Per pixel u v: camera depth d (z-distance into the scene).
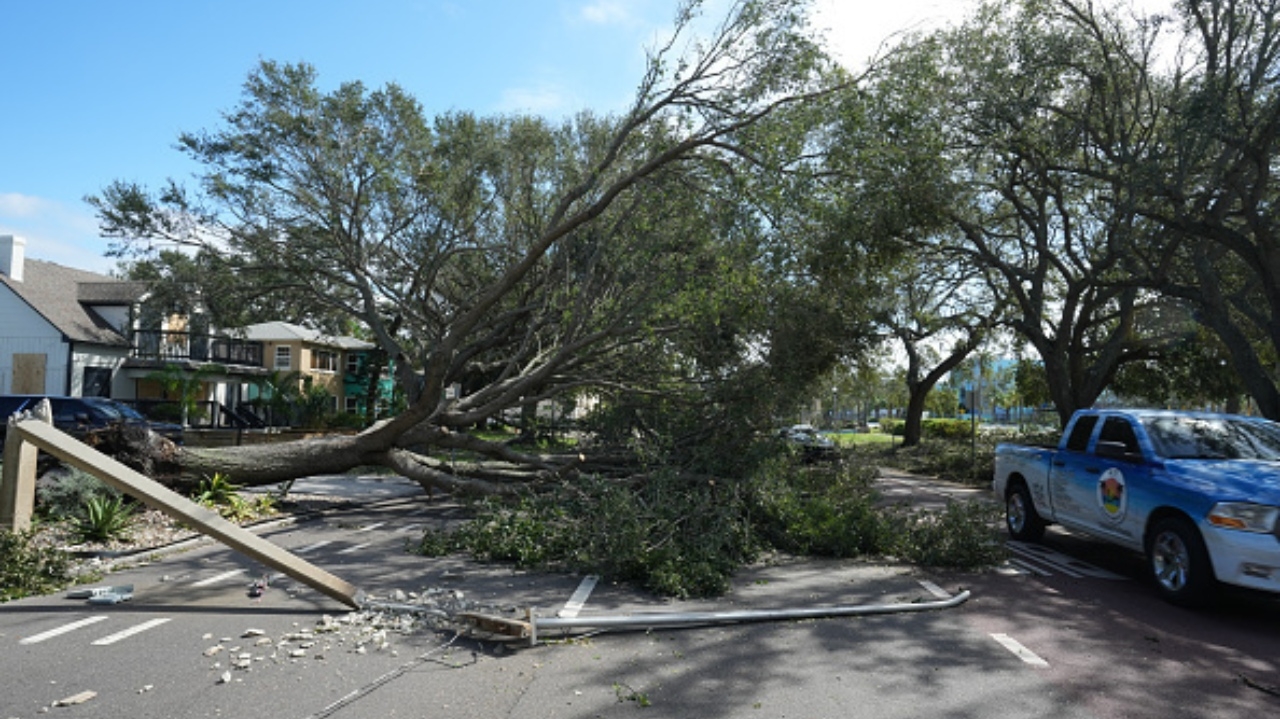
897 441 42.31
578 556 8.35
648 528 8.43
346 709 4.66
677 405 13.16
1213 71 15.70
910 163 12.96
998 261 20.53
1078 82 18.11
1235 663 5.71
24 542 7.76
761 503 10.31
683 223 13.41
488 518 9.93
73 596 7.15
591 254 15.70
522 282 19.95
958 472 24.05
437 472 13.77
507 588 7.86
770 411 12.36
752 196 11.45
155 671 5.21
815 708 4.78
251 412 36.34
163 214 19.27
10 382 28.28
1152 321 24.50
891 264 16.78
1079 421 9.91
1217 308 16.58
